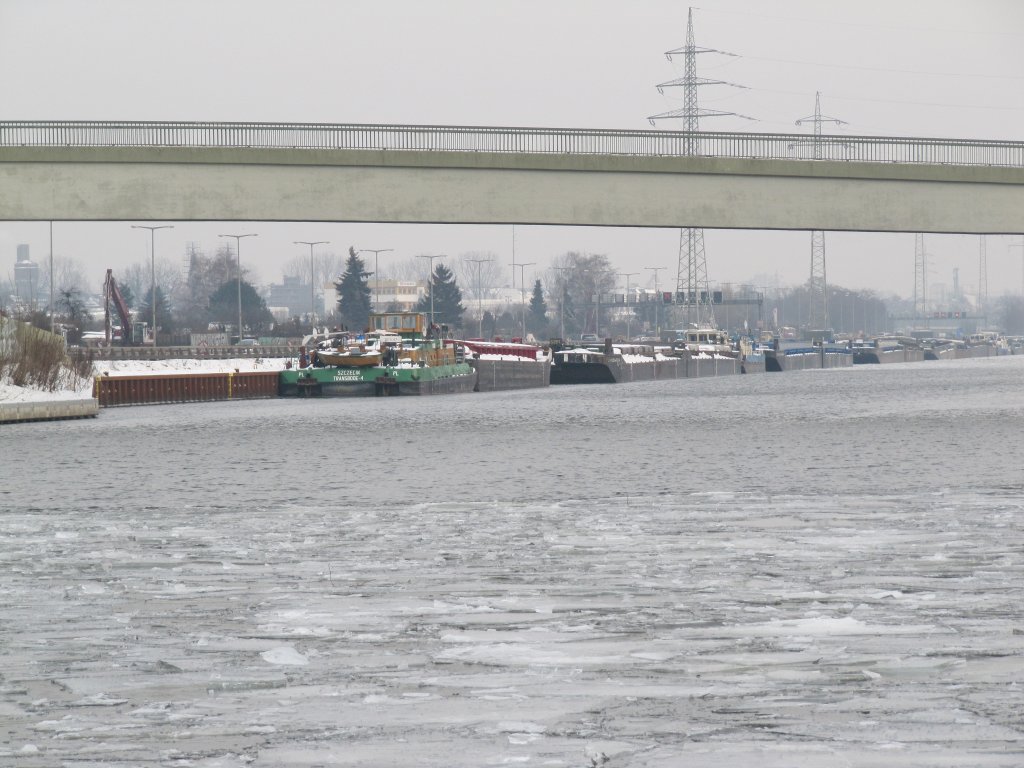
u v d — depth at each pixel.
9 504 110.31
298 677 48.78
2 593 66.19
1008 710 43.72
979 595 62.38
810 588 64.62
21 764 39.81
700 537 83.88
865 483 119.44
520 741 41.22
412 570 71.88
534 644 53.28
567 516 96.75
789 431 195.88
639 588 65.19
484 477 129.12
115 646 54.00
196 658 51.81
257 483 125.75
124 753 40.62
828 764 38.94
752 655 51.12
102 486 124.75
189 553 79.88
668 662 50.19
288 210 192.50
